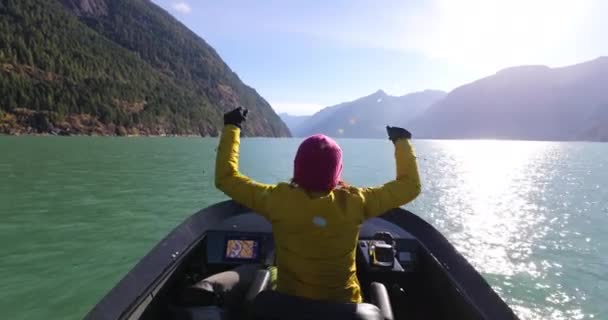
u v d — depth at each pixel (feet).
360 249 12.97
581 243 48.01
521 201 83.20
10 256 35.12
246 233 13.37
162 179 97.30
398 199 8.16
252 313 7.20
